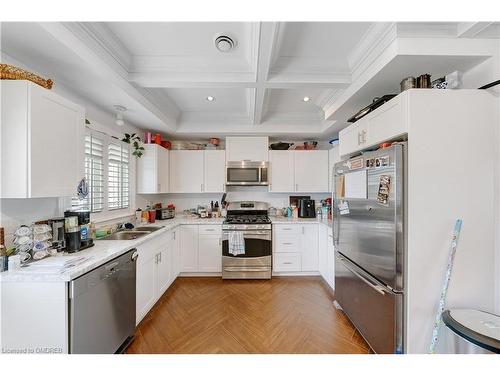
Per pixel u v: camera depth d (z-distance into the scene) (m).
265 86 2.17
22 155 1.31
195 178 3.78
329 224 2.99
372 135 1.84
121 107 2.47
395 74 1.75
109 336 1.63
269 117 3.54
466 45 1.51
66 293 1.31
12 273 1.30
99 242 2.05
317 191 3.83
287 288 3.03
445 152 1.46
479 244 1.47
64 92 1.96
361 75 1.95
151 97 2.56
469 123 1.47
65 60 1.60
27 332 1.30
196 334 2.06
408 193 1.46
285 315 2.37
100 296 1.54
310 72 2.08
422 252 1.46
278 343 1.94
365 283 1.86
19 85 1.30
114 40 1.73
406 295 1.48
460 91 1.47
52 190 1.48
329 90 2.60
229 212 4.01
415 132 1.45
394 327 1.50
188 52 1.93
